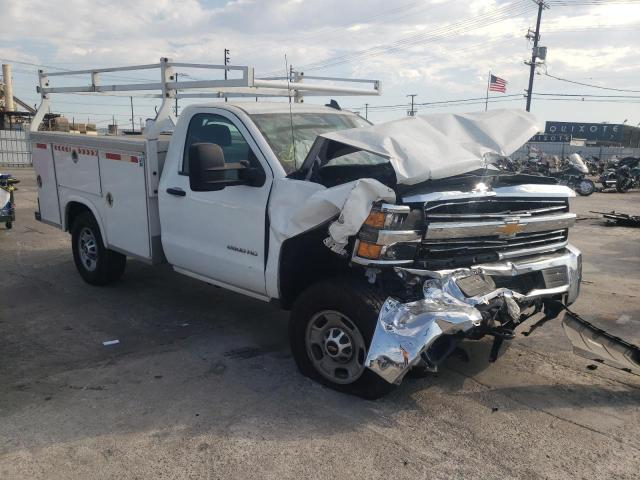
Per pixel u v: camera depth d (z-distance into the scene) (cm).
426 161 352
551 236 443
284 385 404
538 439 337
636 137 6538
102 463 311
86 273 656
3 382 409
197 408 371
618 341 416
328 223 371
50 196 687
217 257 464
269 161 422
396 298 355
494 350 390
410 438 336
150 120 670
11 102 3494
